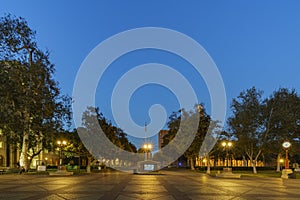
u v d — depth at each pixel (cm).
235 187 2473
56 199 1648
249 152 5416
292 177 3784
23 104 3953
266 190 2245
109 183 2761
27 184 2609
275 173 5091
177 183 2841
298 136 5519
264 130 5194
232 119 5344
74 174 4406
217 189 2288
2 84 3572
